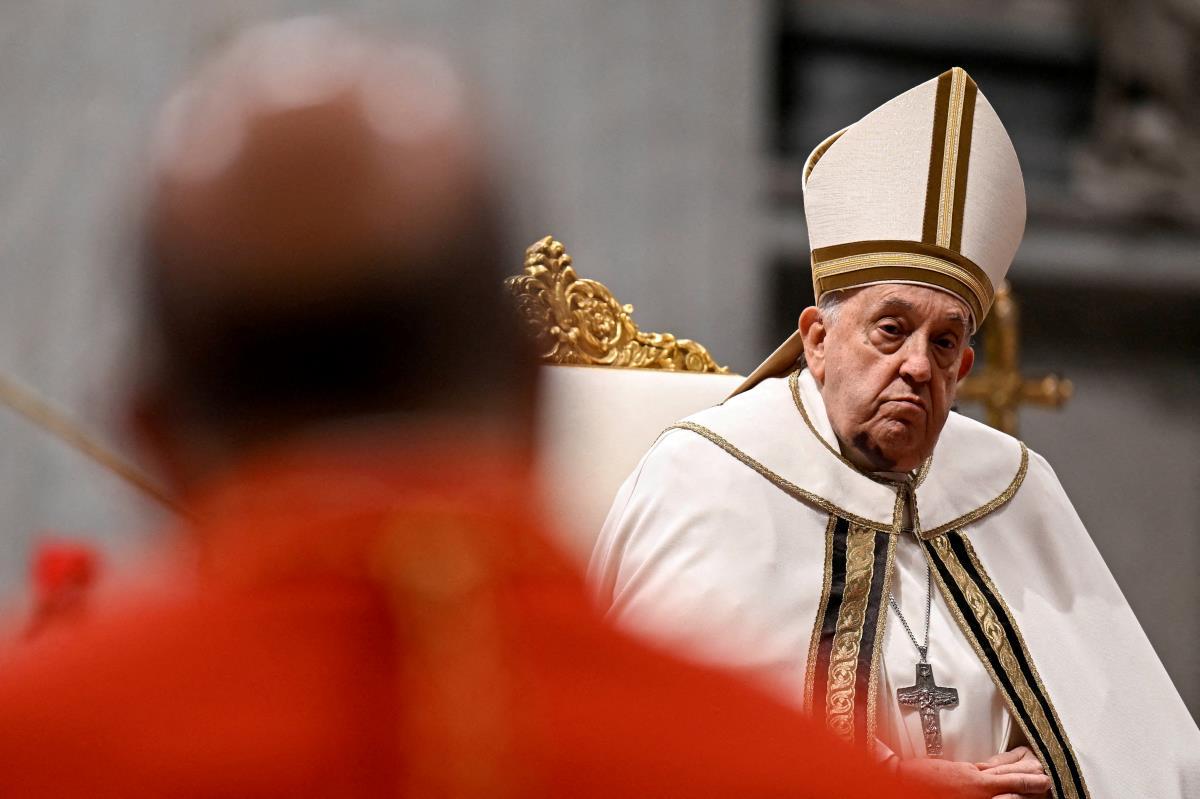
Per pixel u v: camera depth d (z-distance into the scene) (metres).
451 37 23.39
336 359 3.16
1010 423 17.61
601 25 24.41
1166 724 10.15
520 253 3.27
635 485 10.66
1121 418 30.42
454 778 3.06
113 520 20.69
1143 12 30.45
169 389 3.21
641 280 24.55
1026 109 30.56
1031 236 30.19
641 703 3.25
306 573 3.17
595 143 24.36
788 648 9.76
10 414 20.62
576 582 3.36
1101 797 9.67
